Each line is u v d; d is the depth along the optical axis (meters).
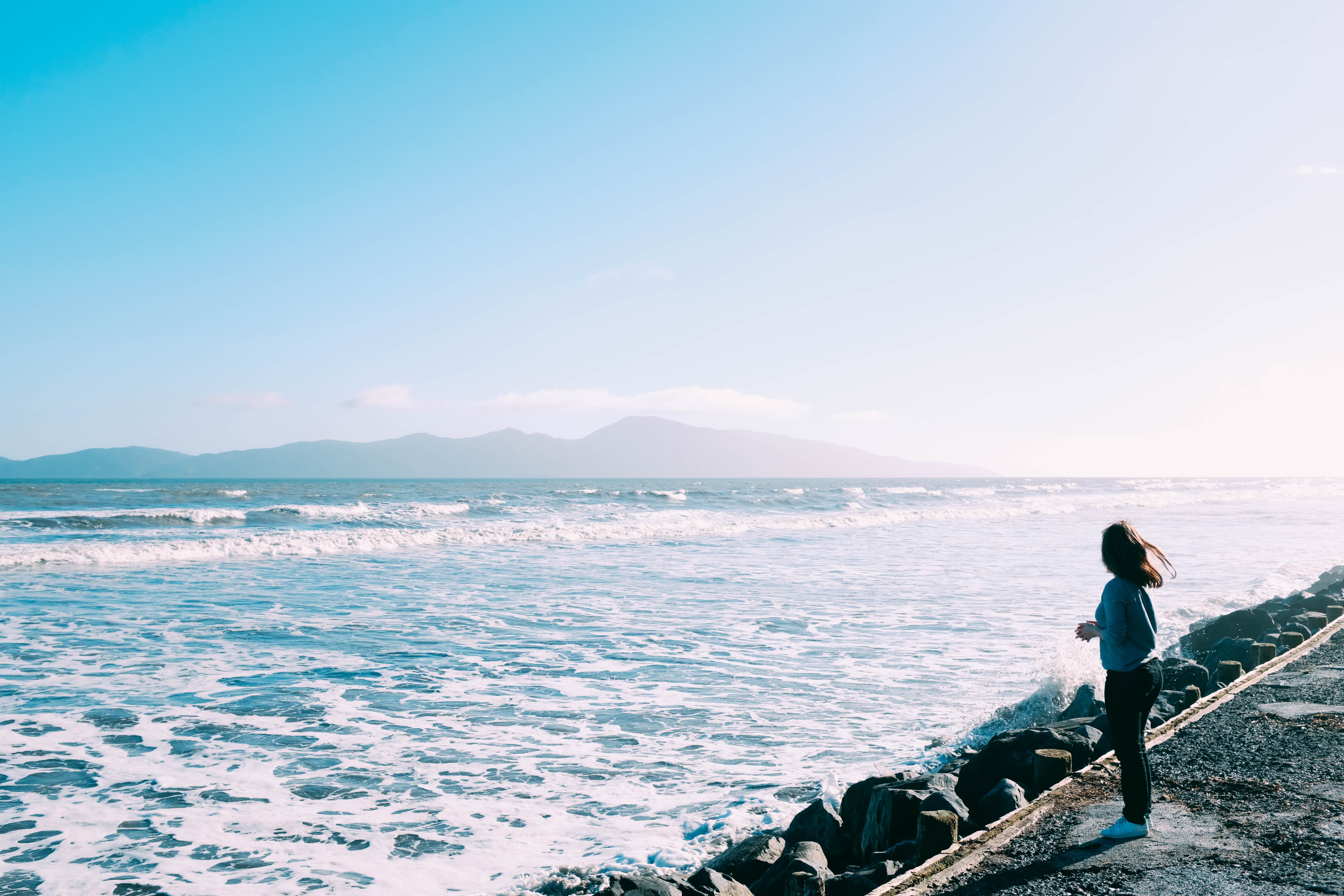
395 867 5.46
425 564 22.41
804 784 7.02
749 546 28.89
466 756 7.71
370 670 10.85
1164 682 9.27
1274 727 6.15
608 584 18.97
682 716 9.02
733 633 13.45
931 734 8.42
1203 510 59.88
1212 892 3.63
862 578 20.41
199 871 5.39
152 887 5.15
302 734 8.27
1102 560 4.68
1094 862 4.02
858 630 13.80
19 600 15.82
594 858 5.62
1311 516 50.84
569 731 8.48
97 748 7.75
